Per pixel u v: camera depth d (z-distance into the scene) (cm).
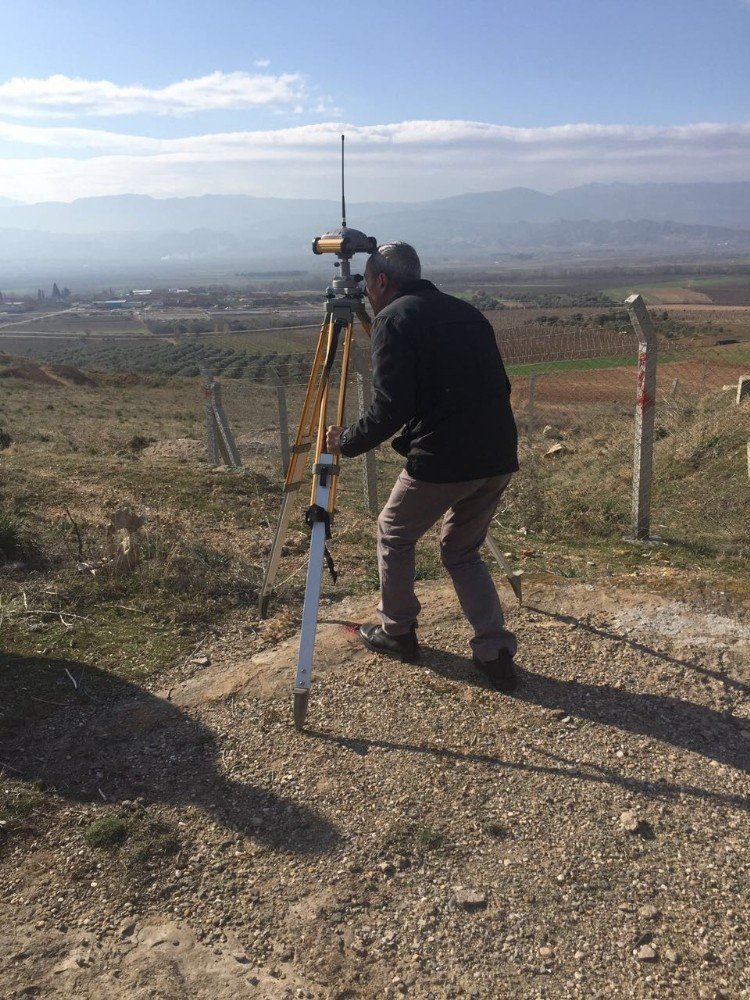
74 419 2269
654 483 773
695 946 200
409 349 273
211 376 976
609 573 476
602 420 1527
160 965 195
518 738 287
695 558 532
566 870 225
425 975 193
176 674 339
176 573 432
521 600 402
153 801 256
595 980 191
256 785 262
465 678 328
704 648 347
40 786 262
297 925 208
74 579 429
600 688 320
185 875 225
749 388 980
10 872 226
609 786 261
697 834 239
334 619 393
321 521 294
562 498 736
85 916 211
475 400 278
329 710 305
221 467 788
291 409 2706
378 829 241
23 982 191
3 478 680
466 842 236
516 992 188
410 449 292
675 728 293
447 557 323
